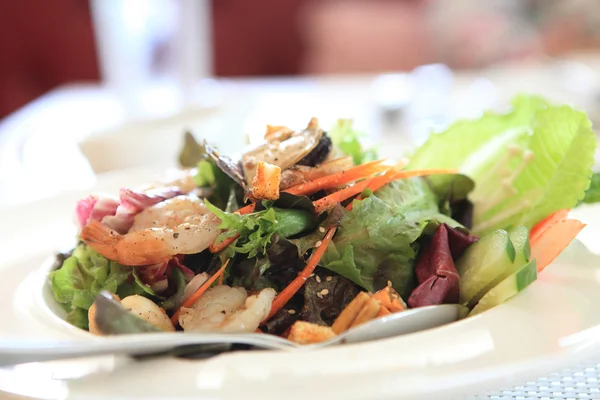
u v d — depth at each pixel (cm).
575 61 104
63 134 76
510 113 43
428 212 37
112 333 26
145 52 90
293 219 33
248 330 30
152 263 33
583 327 26
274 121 71
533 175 38
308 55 155
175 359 25
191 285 33
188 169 41
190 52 88
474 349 25
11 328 30
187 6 87
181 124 61
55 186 56
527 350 25
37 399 24
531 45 134
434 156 43
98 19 91
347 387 23
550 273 32
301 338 28
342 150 41
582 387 28
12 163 65
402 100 76
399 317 28
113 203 36
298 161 36
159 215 34
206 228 33
